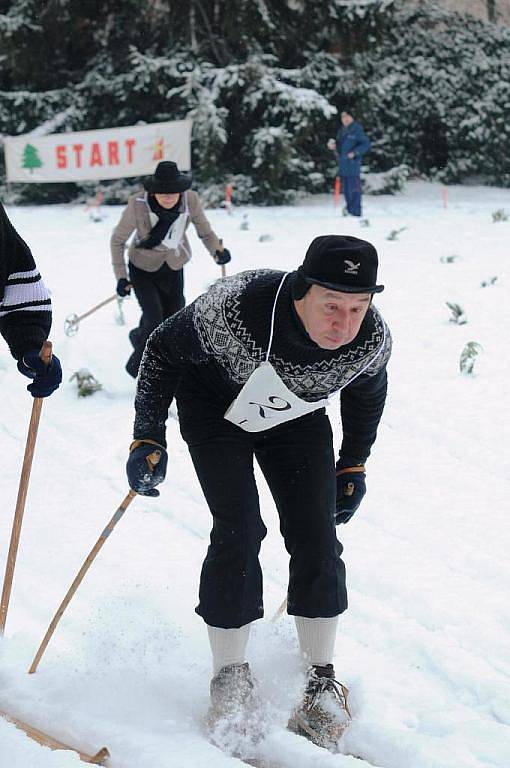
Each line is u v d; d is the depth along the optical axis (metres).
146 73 18.78
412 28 22.62
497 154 22.28
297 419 3.27
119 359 7.80
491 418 6.26
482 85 22.22
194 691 3.30
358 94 20.38
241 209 18.17
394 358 7.51
